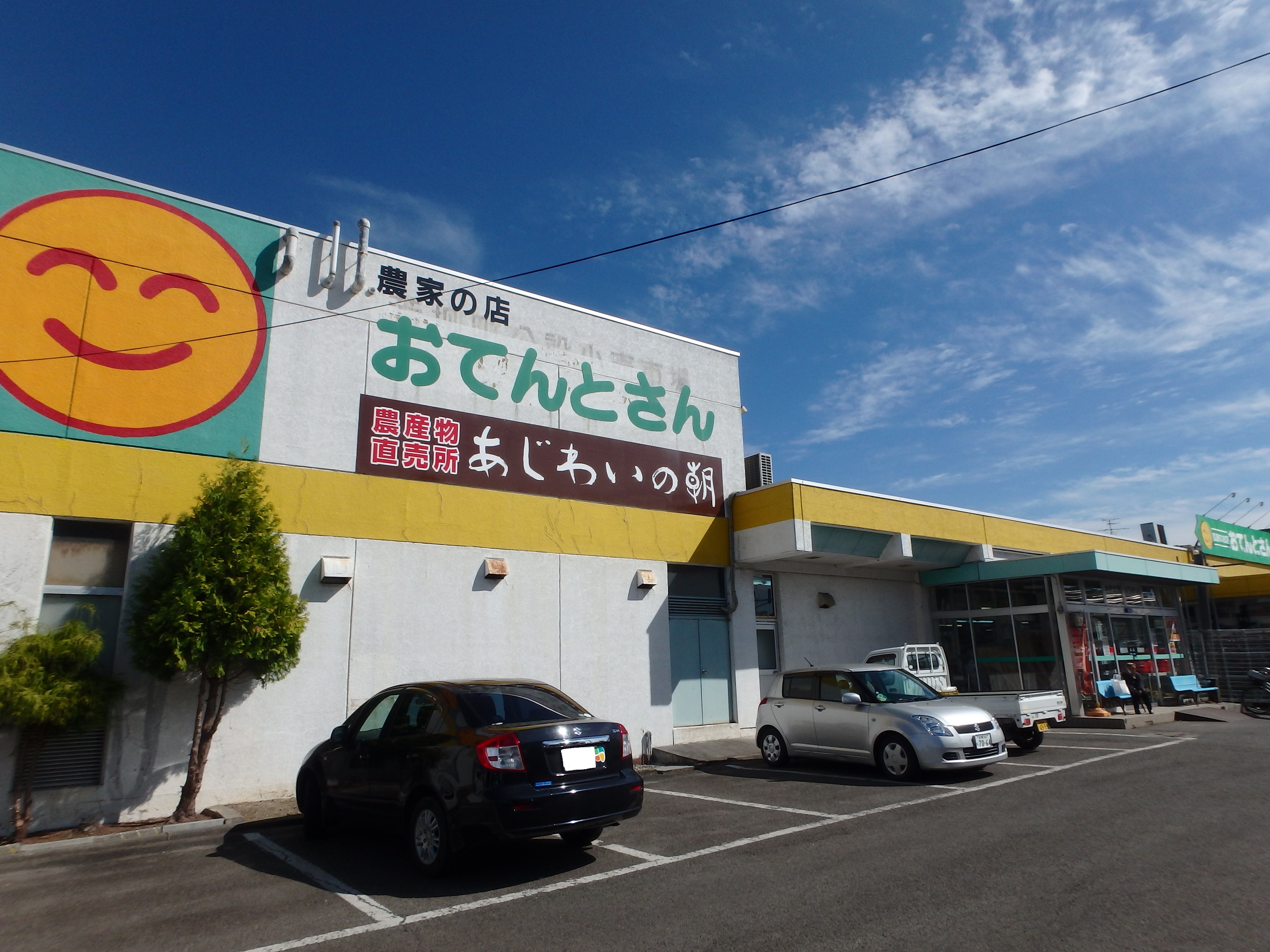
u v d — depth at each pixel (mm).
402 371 12867
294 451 11586
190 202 11383
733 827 8102
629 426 15578
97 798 9344
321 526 11555
